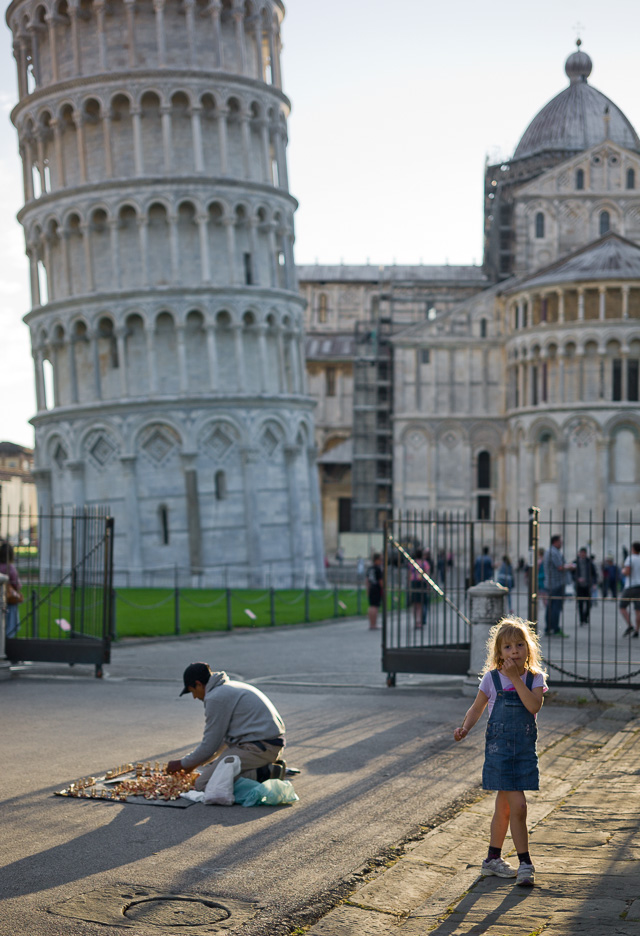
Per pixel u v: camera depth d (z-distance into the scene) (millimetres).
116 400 67312
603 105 111062
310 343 121875
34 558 77000
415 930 8562
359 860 10414
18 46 71812
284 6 74875
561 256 96188
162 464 67375
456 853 10719
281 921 8750
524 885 9375
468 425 93812
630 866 9875
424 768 14453
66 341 69562
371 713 19016
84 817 11812
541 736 16859
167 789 12766
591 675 24000
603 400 84375
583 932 8039
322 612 47281
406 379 94875
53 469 71562
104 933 8359
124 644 32688
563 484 85062
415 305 119062
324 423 118375
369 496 103500
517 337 89500
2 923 8547
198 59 69000
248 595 57094
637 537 83938
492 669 9977
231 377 69500
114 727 17531
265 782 12531
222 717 12773
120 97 68000
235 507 68188
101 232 68875
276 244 72562
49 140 71000
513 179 109312
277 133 72812
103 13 67500
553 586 33031
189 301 67250
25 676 24688
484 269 119562
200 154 67750
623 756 15391
